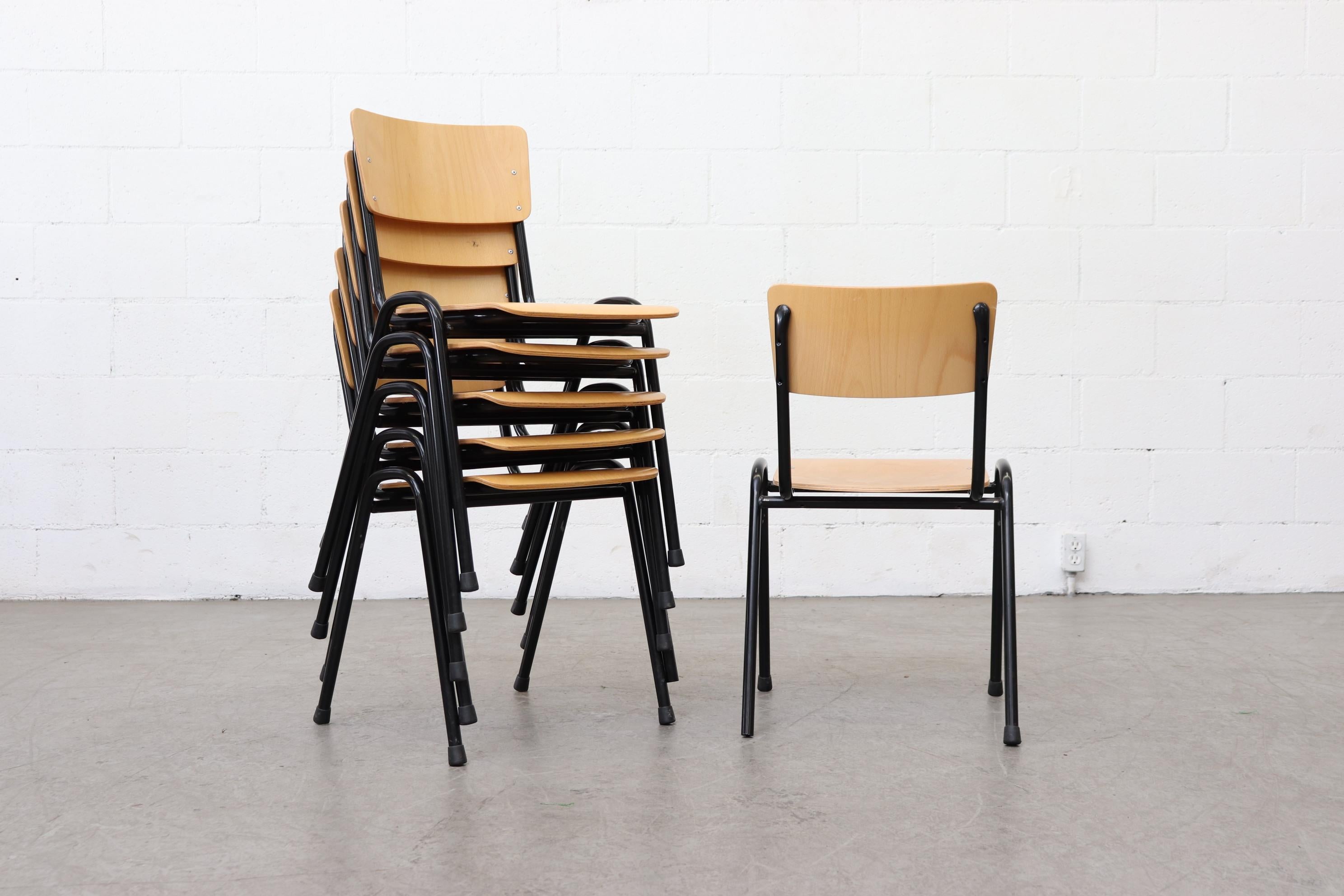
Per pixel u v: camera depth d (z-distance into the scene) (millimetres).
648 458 2070
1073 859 1404
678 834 1487
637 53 3234
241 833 1499
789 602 3254
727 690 2248
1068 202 3270
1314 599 3238
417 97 3215
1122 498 3316
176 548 3244
